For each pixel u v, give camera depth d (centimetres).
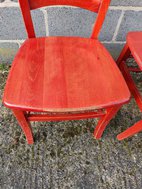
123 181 113
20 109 78
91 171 114
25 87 81
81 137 126
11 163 113
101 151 121
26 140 122
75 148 121
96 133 120
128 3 117
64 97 80
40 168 113
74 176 112
